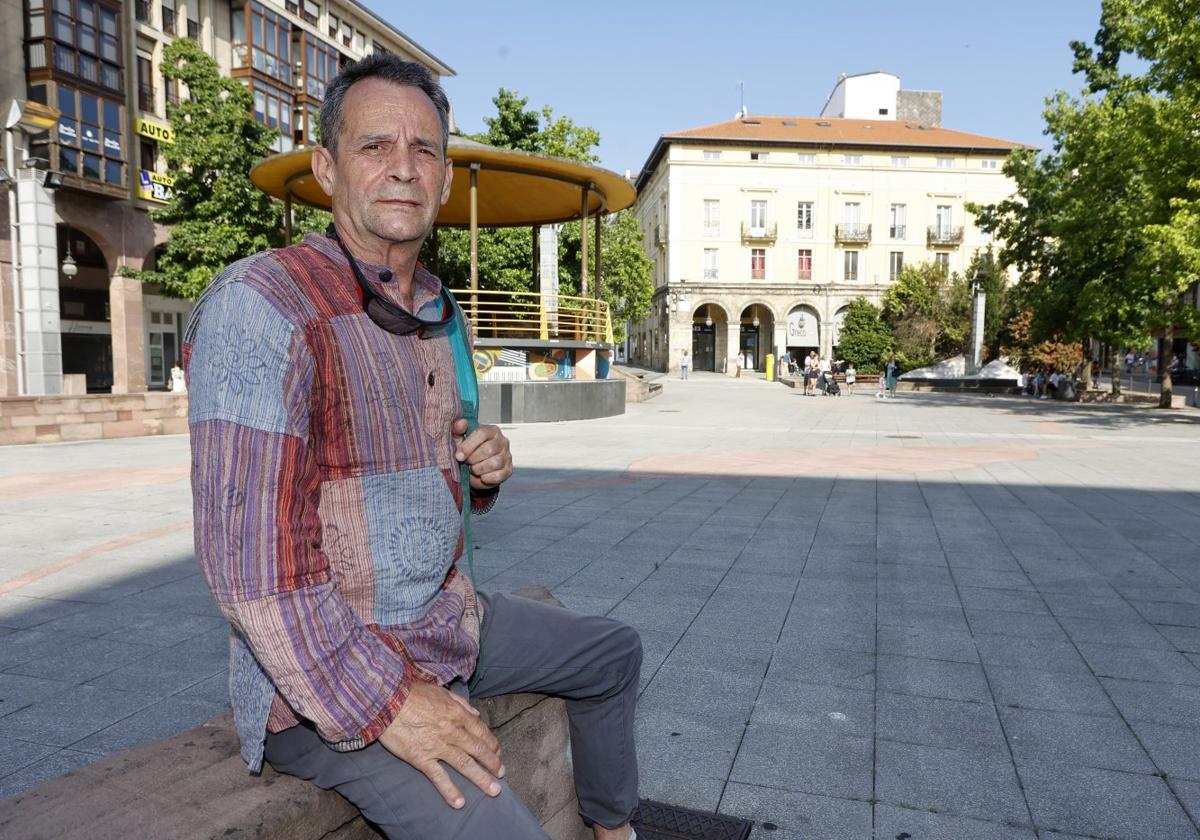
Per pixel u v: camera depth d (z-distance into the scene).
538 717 1.92
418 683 1.26
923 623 4.36
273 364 1.18
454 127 28.89
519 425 16.92
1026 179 27.72
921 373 37.69
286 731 1.32
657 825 2.45
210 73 21.69
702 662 3.79
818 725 3.14
